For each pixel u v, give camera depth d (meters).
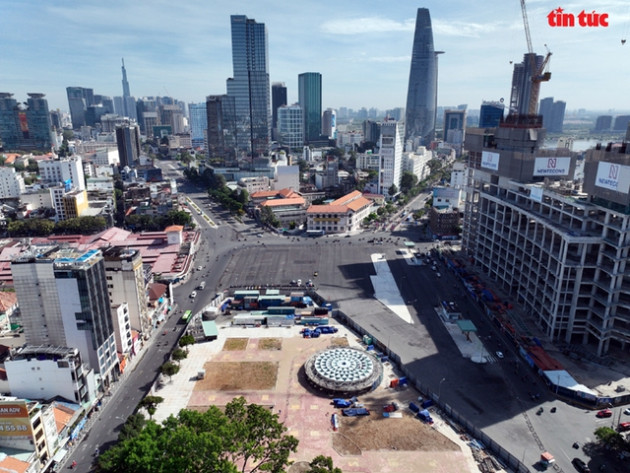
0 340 178.12
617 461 126.00
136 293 189.25
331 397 156.75
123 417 148.38
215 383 165.25
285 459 104.56
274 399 155.50
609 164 167.62
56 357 143.12
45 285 149.00
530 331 196.38
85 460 129.88
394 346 188.50
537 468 123.75
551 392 157.50
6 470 112.56
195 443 94.44
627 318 171.00
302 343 194.25
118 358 171.38
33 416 121.50
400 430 139.50
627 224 163.25
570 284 185.50
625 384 158.50
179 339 190.88
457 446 132.62
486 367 173.00
